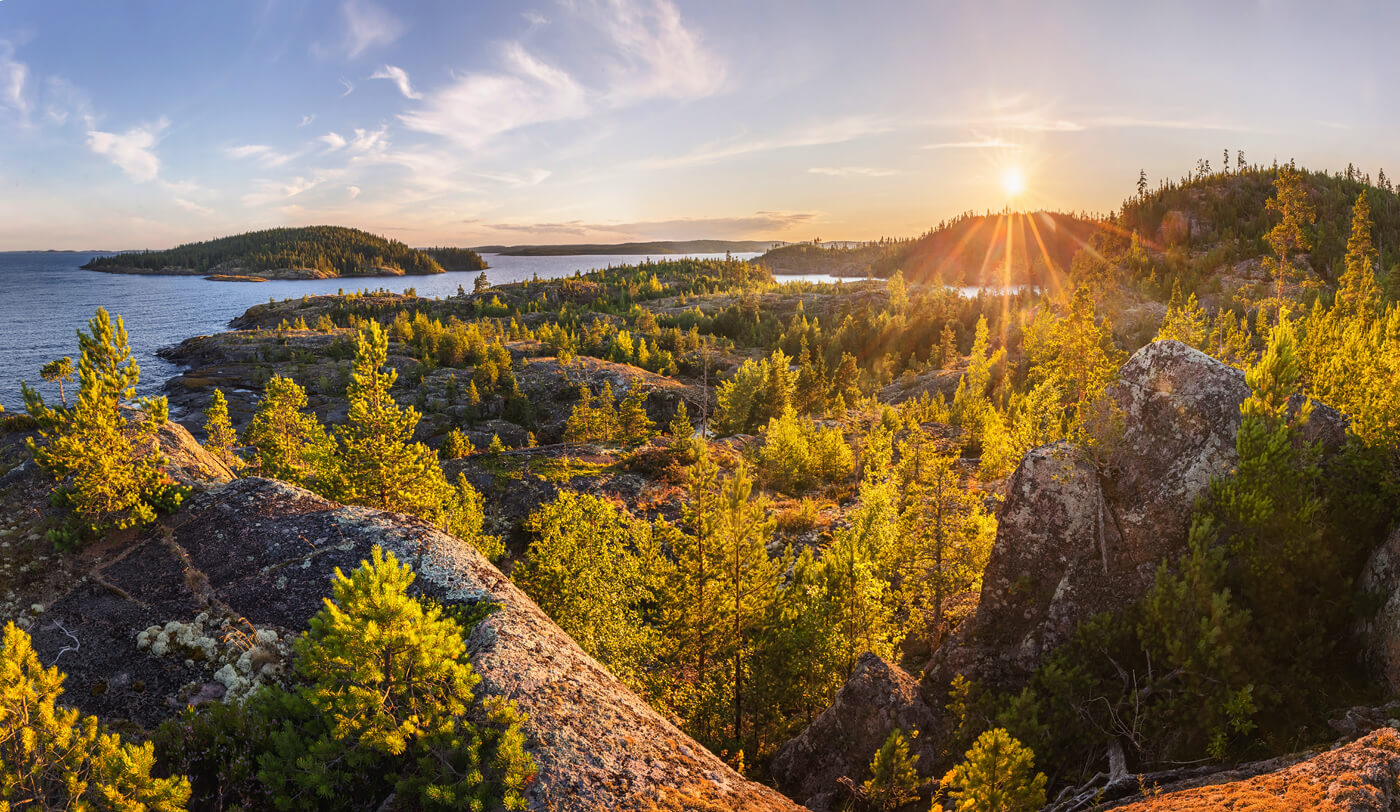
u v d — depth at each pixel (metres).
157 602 16.92
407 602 11.12
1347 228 167.50
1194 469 18.03
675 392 130.38
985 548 27.91
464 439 62.38
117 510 19.33
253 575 17.78
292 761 11.37
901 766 15.33
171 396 128.25
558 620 24.14
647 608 31.31
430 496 28.39
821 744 19.72
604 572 26.73
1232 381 18.36
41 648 15.38
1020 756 12.30
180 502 20.47
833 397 105.00
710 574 23.22
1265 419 16.41
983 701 17.95
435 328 171.88
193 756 12.15
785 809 12.86
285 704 12.29
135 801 9.42
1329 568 14.65
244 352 164.38
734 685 23.89
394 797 10.86
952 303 183.88
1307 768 10.20
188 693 14.50
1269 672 14.12
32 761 9.54
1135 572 18.14
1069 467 19.62
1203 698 14.23
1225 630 14.21
